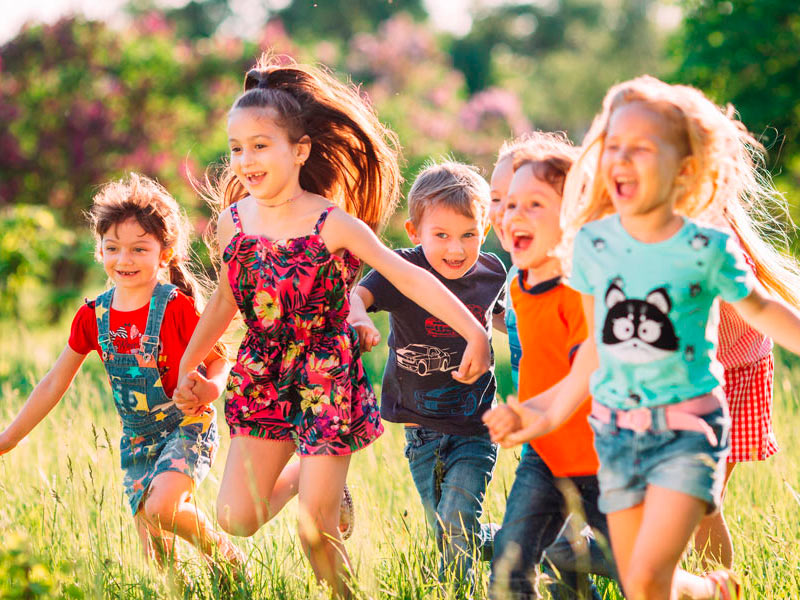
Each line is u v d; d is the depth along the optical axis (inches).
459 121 994.1
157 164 735.1
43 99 740.7
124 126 750.5
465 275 168.9
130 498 161.8
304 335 149.3
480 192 166.6
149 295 164.4
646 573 106.4
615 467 112.7
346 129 164.9
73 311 659.4
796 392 289.6
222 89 780.0
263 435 151.5
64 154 732.7
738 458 153.3
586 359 117.8
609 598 146.5
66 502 163.9
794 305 147.5
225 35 810.8
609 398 113.7
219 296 156.8
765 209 166.6
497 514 187.2
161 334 162.7
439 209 164.2
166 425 164.4
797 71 589.9
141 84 754.8
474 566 146.5
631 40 1855.3
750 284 110.5
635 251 112.9
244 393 151.6
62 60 752.3
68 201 735.1
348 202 169.5
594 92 1792.6
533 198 128.8
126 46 766.5
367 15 1921.8
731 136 117.3
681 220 112.7
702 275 110.0
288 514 184.2
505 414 117.7
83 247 698.2
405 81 1062.4
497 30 2160.4
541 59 2113.7
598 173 120.5
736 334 146.9
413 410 169.5
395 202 174.9
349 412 147.9
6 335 571.2
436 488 166.2
